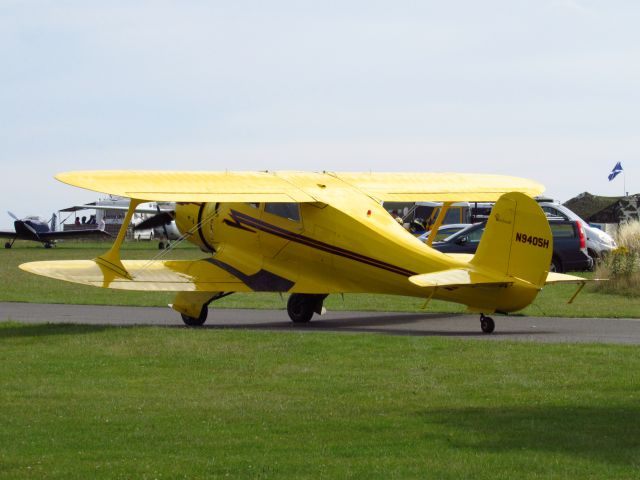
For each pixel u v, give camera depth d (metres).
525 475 13.01
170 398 17.92
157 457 14.05
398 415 16.53
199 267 31.52
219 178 30.14
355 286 29.97
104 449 14.52
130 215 29.41
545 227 25.84
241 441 14.91
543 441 14.75
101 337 25.67
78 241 125.25
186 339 25.23
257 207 31.98
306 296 31.77
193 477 13.09
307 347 23.78
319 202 30.09
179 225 34.66
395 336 25.80
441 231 56.19
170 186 28.72
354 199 30.91
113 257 29.86
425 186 34.28
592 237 52.47
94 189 27.42
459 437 15.02
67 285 48.47
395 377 19.81
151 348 23.70
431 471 13.23
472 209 80.00
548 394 18.03
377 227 29.48
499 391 18.33
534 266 26.08
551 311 33.88
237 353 22.91
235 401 17.66
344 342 24.58
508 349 23.25
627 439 14.84
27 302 39.38
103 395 18.20
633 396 17.84
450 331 28.83
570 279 27.58
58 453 14.30
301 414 16.62
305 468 13.45
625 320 31.41
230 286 30.67
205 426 15.84
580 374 19.89
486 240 27.09
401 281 28.64
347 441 14.87
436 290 27.86
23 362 21.83
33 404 17.42
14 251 91.06
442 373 20.19
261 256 31.84
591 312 33.53
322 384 19.16
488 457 13.88
